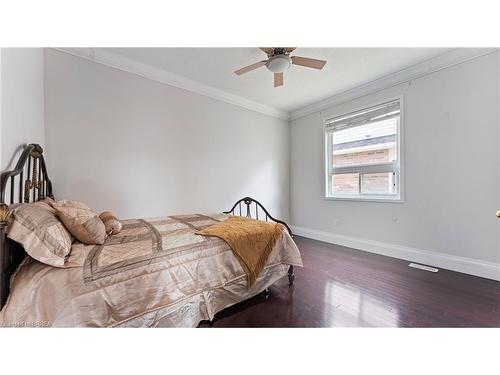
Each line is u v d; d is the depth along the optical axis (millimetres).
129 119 2479
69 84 2129
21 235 941
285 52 2074
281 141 4160
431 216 2502
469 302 1700
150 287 1149
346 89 3205
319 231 3795
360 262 2627
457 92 2285
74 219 1242
